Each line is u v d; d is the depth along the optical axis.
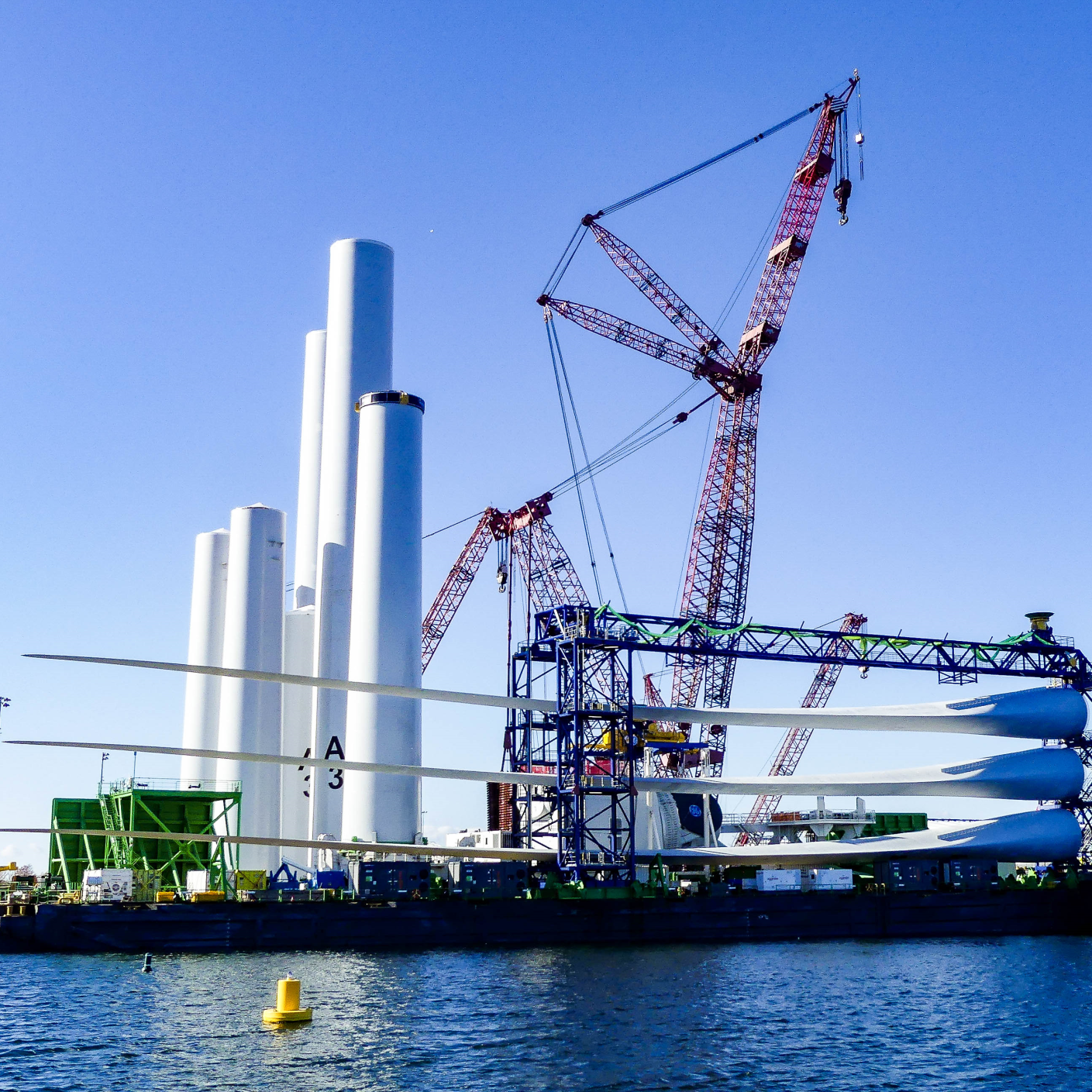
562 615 107.00
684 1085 44.97
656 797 120.75
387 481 119.38
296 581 143.25
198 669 96.69
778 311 153.75
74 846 108.38
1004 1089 44.16
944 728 116.12
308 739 133.12
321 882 103.31
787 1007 62.38
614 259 155.25
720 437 153.00
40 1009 62.34
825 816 134.12
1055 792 116.19
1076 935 106.12
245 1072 47.22
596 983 71.44
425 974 76.38
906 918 105.00
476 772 105.62
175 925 91.38
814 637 111.56
